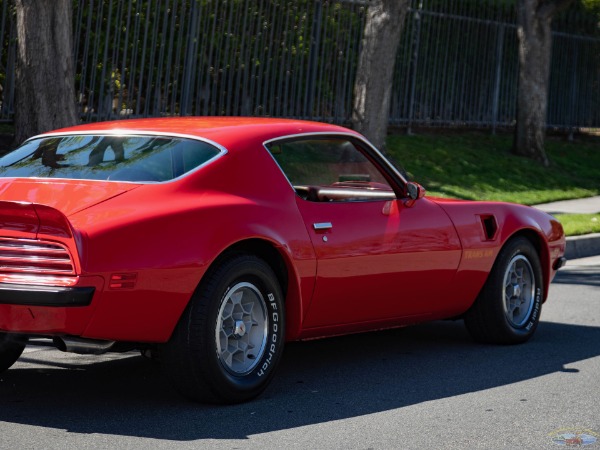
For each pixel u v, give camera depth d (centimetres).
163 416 554
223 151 593
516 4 2258
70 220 518
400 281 675
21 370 669
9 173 607
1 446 494
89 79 1608
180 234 539
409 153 1970
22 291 511
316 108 1922
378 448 502
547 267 814
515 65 2375
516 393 626
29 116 1231
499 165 2059
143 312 526
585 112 2598
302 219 610
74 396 599
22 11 1220
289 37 1841
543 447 509
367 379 661
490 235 753
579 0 2541
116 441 505
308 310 623
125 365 688
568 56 2542
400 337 813
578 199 1902
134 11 1653
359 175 671
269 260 607
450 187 1778
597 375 679
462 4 2223
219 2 1766
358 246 639
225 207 566
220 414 561
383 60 1686
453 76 2216
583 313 929
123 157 591
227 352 572
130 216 530
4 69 1539
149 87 1603
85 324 514
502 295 760
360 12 1966
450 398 611
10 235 525
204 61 1712
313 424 545
